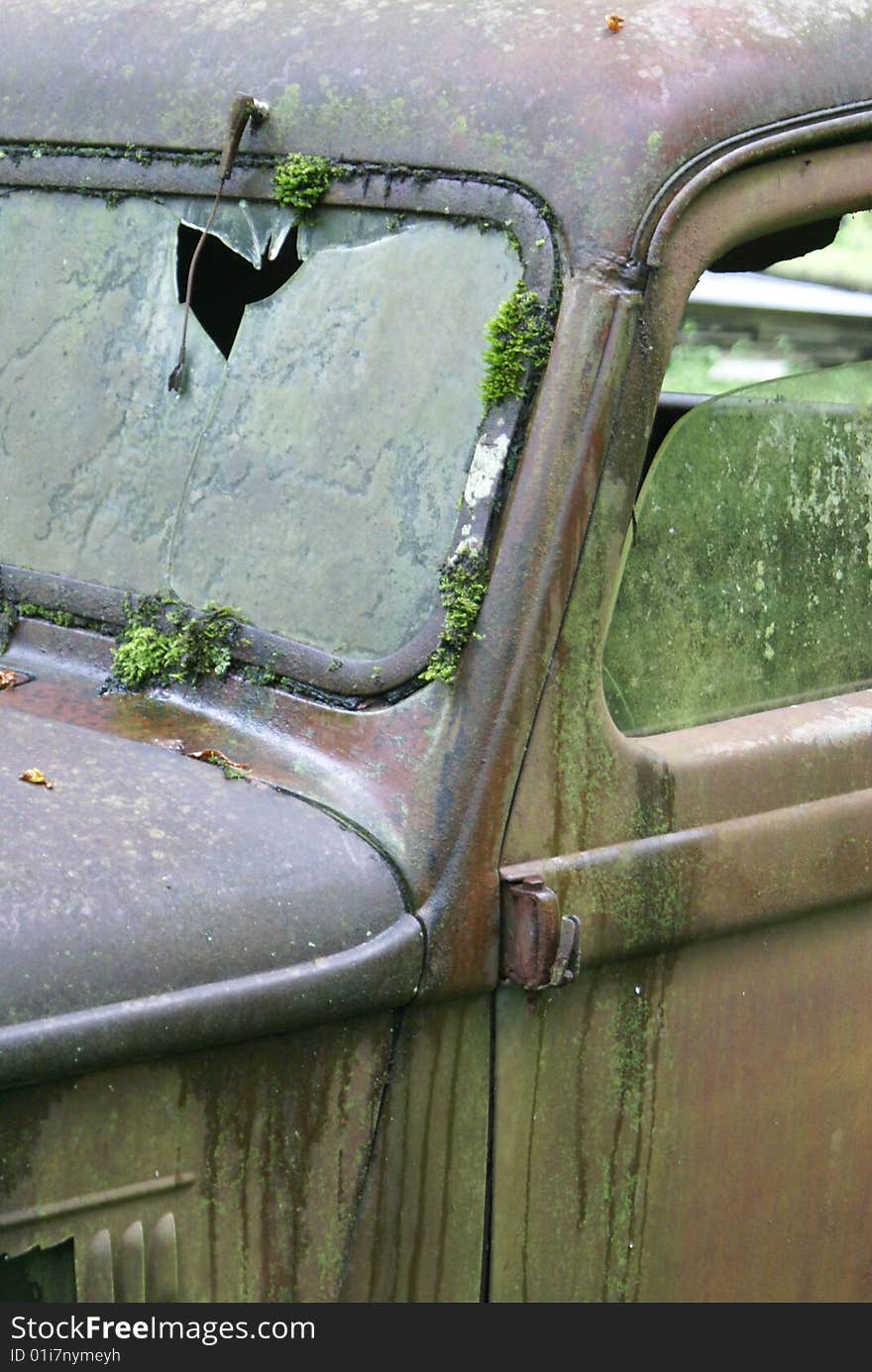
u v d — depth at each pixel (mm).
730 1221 2170
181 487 2100
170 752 1912
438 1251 1906
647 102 1894
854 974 2232
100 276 2236
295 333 2045
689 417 2084
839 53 2068
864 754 2174
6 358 2305
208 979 1670
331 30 2113
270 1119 1759
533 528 1834
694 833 1990
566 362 1846
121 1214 1685
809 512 2236
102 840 1709
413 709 1857
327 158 2043
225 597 2029
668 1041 2043
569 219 1868
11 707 2039
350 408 1979
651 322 1885
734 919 2043
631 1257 2078
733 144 1937
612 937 1923
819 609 2262
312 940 1729
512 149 1917
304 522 1986
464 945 1816
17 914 1609
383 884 1787
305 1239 1804
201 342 2123
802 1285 2279
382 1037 1813
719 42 1978
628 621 2016
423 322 1942
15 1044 1562
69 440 2219
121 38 2293
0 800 1738
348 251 2021
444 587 1853
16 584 2219
